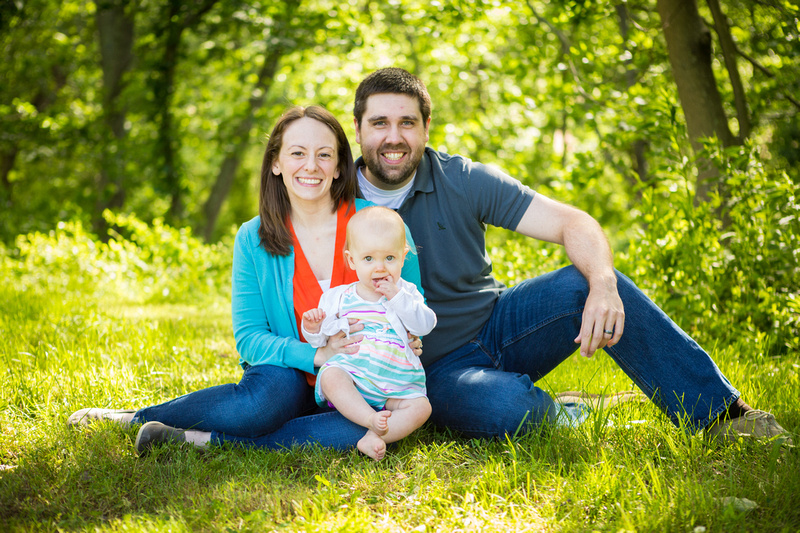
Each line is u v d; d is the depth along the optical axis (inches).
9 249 441.7
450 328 116.7
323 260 113.0
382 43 487.5
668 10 227.9
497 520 79.1
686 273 191.8
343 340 103.7
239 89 547.5
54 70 639.8
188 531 77.0
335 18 444.1
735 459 93.0
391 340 102.8
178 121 561.3
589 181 303.6
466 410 105.7
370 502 85.9
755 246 184.7
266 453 101.1
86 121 553.3
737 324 181.0
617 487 84.5
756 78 285.3
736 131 308.5
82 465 95.2
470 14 363.3
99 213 550.9
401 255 106.7
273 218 111.1
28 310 214.8
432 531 77.9
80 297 278.1
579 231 111.1
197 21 500.1
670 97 237.5
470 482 89.3
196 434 103.7
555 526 77.7
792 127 315.6
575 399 121.3
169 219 546.9
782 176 193.6
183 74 579.2
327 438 103.1
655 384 104.7
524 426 103.0
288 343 107.0
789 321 169.0
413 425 101.3
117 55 545.0
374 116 114.4
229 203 1093.8
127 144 525.0
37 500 87.3
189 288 344.2
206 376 150.2
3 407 120.1
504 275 237.3
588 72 339.6
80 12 608.4
